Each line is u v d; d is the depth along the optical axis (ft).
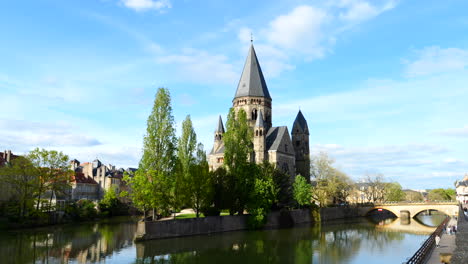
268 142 359.05
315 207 338.34
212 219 231.91
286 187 299.38
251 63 388.37
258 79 384.88
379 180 502.79
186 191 220.64
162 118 217.15
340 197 424.87
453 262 94.89
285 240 207.51
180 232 210.79
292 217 300.20
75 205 330.95
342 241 209.87
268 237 218.18
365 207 425.69
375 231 266.77
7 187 293.02
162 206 209.67
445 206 380.99
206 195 231.91
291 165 373.61
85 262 143.64
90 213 334.65
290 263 146.30
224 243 192.44
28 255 154.81
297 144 418.51
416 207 396.16
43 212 272.72
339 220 369.30
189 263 143.95
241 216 255.09
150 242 190.08
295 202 327.47
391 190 558.15
